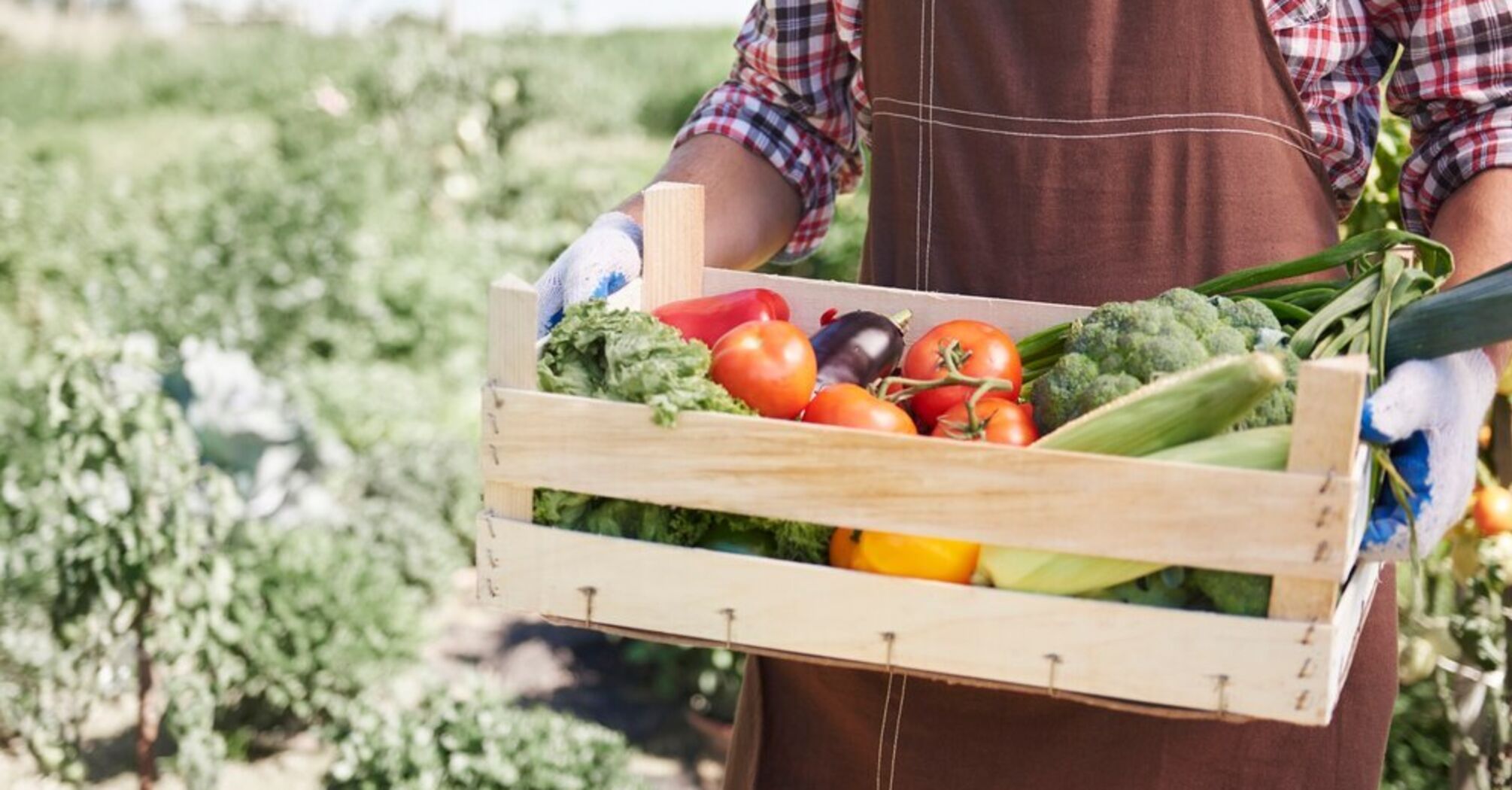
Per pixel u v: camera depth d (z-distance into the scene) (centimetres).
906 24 175
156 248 814
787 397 142
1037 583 127
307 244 761
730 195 191
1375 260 166
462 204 1007
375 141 1008
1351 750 172
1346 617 128
